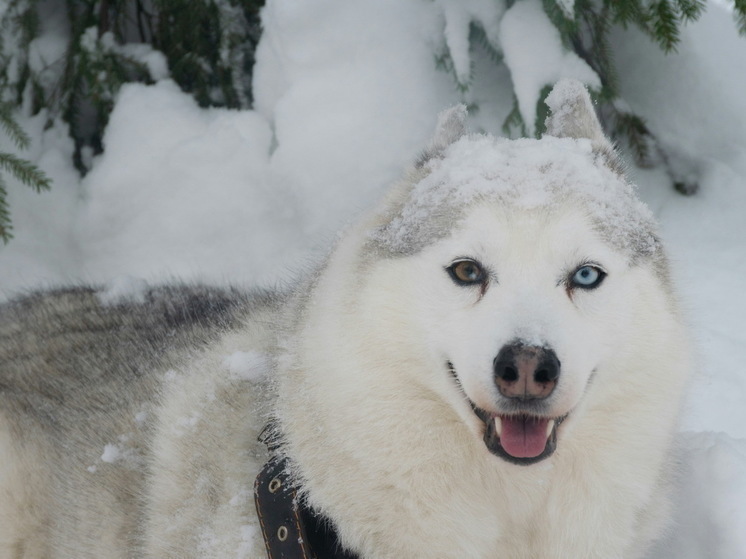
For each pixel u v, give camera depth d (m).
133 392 3.74
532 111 5.30
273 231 5.78
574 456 2.81
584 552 2.88
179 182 5.85
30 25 6.21
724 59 6.23
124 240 5.88
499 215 2.65
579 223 2.65
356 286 2.78
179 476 3.26
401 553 2.82
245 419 3.19
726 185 5.88
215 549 2.97
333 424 2.75
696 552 3.62
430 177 2.89
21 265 5.73
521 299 2.54
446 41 5.55
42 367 4.12
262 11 5.85
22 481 3.75
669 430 2.87
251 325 3.62
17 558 3.79
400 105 5.64
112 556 3.48
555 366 2.44
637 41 6.17
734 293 5.23
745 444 3.87
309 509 2.88
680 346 2.84
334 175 5.62
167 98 6.05
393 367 2.73
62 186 6.00
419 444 2.75
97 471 3.58
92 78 6.07
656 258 2.87
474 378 2.53
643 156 6.08
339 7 5.68
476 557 2.83
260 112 5.97
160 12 6.30
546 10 5.32
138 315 4.29
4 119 5.97
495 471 2.81
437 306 2.68
